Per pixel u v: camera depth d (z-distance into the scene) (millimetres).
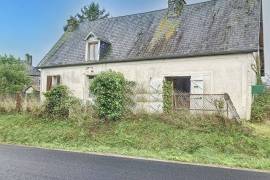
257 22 21156
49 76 28312
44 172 8547
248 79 19766
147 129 15539
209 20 23156
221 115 15477
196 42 22203
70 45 29109
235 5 23016
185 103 17125
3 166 9227
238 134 14352
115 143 14578
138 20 27031
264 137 14383
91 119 17328
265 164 10492
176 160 11305
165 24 24922
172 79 22688
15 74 40594
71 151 12977
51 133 16516
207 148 13125
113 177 8148
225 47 20688
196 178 8312
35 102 20719
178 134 14656
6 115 21078
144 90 18062
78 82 26719
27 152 12297
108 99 17031
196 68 21484
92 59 26469
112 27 28109
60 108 18703
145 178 8133
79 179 7855
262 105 19859
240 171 9523
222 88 20500
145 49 24078
